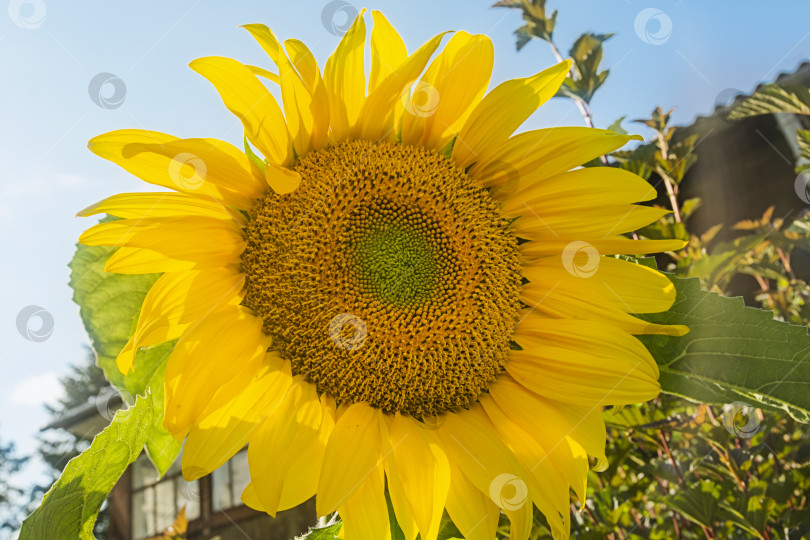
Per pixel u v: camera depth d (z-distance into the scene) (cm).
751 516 52
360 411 45
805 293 68
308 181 46
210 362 42
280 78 43
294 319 46
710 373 47
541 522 54
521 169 49
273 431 43
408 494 43
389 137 49
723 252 60
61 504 40
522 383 48
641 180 49
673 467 55
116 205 42
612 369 46
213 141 43
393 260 48
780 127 110
